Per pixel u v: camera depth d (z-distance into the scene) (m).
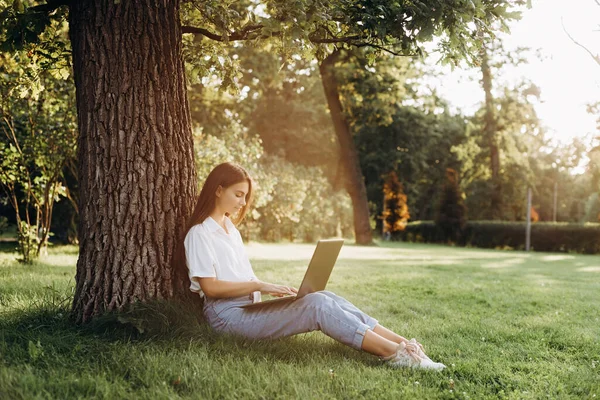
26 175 9.70
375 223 41.69
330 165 38.69
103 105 4.18
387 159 36.09
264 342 3.81
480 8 4.51
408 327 5.14
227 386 3.01
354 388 3.10
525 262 16.62
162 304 4.06
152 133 4.24
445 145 42.72
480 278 10.33
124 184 4.16
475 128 36.25
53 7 4.66
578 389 3.31
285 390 3.01
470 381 3.48
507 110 33.06
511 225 29.19
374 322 3.76
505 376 3.56
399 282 8.94
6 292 5.61
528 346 4.47
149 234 4.20
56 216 16.52
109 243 4.14
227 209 4.04
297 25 4.32
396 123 35.09
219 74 5.97
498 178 34.44
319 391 3.01
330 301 3.70
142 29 4.25
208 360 3.37
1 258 10.12
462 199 32.91
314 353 3.76
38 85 6.09
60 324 4.07
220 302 3.96
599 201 38.88
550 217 58.88
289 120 37.06
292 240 27.78
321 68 23.67
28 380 2.89
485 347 4.42
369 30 4.69
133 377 3.10
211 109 24.47
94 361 3.35
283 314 3.75
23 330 3.92
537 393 3.22
